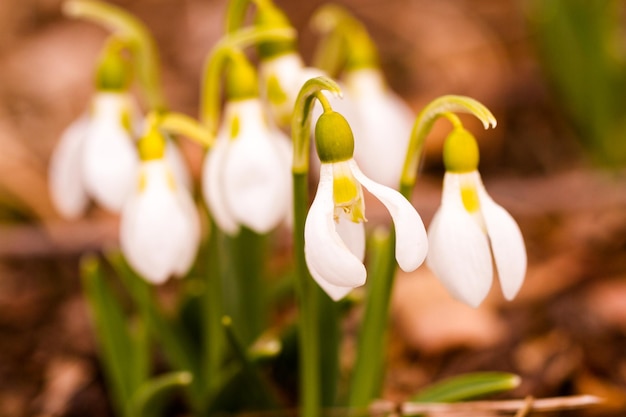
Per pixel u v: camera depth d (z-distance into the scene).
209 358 0.47
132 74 0.47
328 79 0.39
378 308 0.43
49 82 0.85
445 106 0.40
